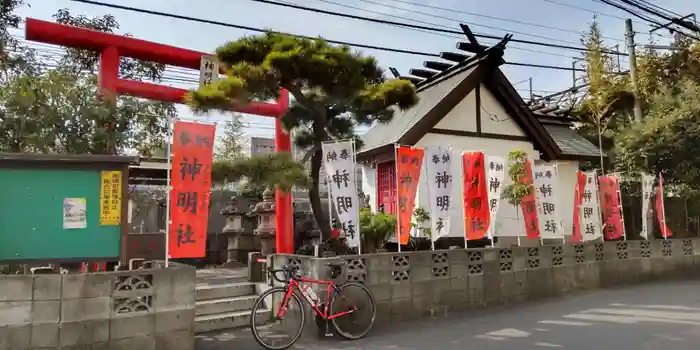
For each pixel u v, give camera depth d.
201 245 7.00
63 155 6.04
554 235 11.62
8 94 6.96
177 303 6.45
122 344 5.97
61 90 7.19
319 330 7.59
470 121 13.27
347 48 8.50
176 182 6.93
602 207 13.44
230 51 8.22
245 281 10.39
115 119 7.44
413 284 8.91
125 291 6.05
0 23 9.30
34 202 5.96
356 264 8.29
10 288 5.48
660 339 7.15
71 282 5.71
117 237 6.27
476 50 13.06
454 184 12.67
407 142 11.91
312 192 9.44
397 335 7.71
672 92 17.22
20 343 5.46
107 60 8.86
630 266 13.31
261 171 8.22
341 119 9.70
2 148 6.91
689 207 16.16
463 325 8.33
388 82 9.03
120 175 6.37
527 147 14.17
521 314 9.20
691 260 14.59
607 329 7.86
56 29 8.34
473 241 12.30
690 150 14.76
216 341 7.39
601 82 20.31
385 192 13.62
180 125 7.06
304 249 9.59
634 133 15.67
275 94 8.59
